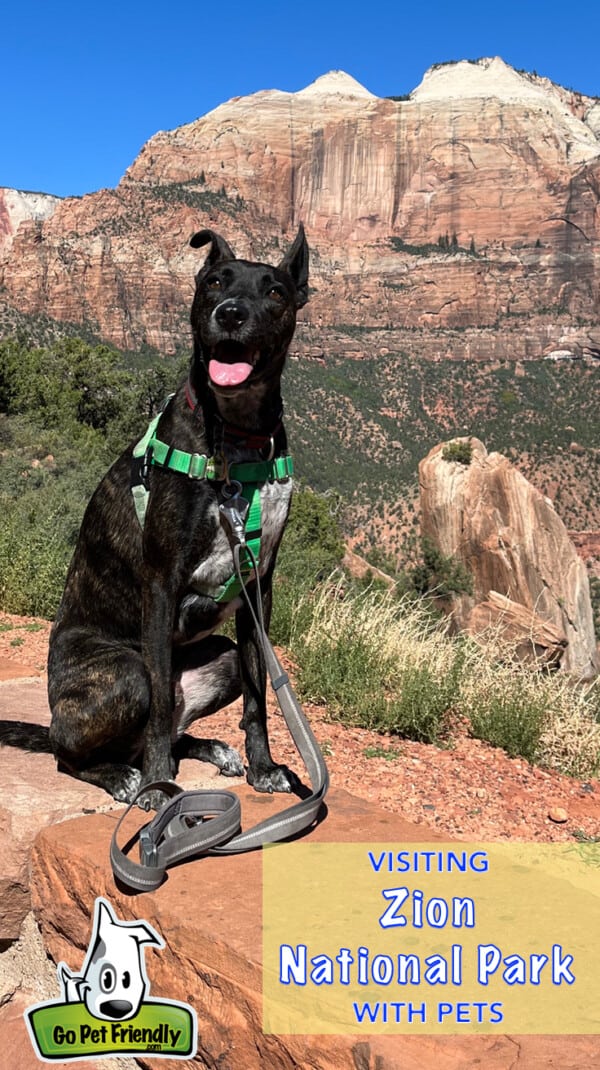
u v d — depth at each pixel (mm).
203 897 888
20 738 1382
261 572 1105
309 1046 700
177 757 1268
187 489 1030
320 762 1059
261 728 1183
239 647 1178
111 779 1143
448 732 1932
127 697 1114
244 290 1038
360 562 11805
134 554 1138
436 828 1373
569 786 1674
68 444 12938
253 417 1035
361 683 1970
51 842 1029
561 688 2098
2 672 1898
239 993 771
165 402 1133
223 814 991
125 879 897
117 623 1185
